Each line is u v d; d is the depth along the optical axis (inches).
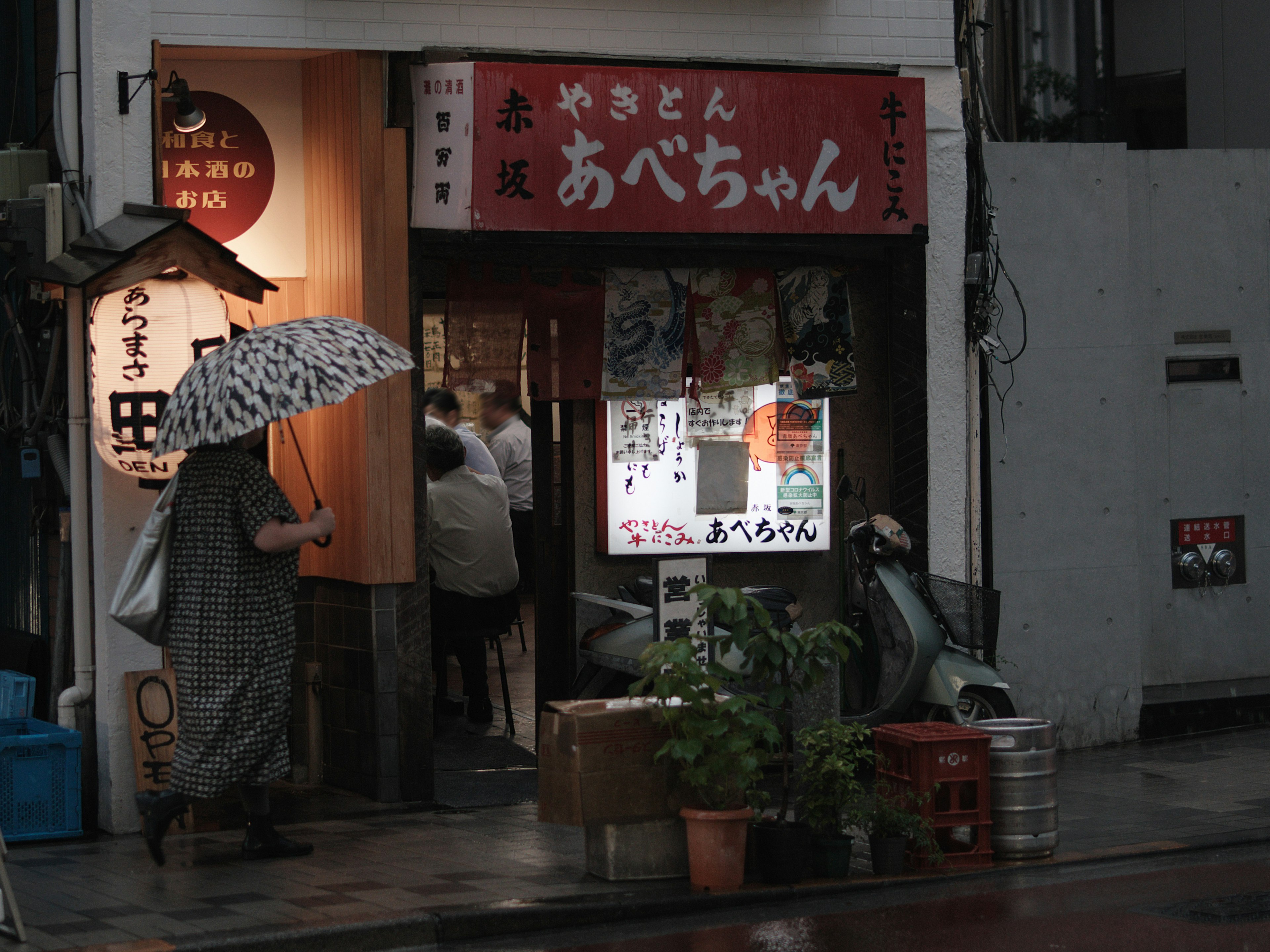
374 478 352.5
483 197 348.8
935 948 242.2
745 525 406.9
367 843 315.6
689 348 397.1
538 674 404.5
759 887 282.2
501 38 362.6
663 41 377.7
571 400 395.5
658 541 400.2
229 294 358.6
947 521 416.8
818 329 399.9
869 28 398.6
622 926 263.1
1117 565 442.0
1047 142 489.4
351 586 366.0
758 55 386.9
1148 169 453.4
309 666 379.6
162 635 297.0
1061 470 436.1
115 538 329.4
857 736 300.0
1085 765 410.3
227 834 327.0
